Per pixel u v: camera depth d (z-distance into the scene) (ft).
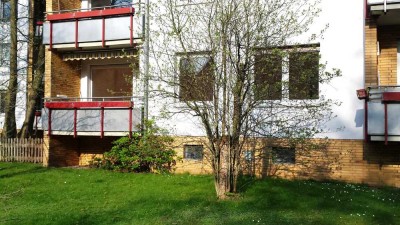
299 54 31.76
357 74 37.58
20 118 61.62
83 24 47.70
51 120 47.73
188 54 32.17
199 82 31.14
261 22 31.35
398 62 40.11
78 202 31.65
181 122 41.60
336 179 37.73
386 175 36.68
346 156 37.60
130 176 40.68
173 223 26.25
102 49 49.39
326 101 35.35
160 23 43.39
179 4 38.78
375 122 34.71
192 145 41.34
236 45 30.25
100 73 54.24
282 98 31.99
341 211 28.27
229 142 31.27
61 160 49.39
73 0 53.42
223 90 30.58
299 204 29.89
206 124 31.12
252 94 30.60
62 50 50.19
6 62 60.64
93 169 45.39
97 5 54.90
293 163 38.60
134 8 45.52
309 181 37.24
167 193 33.63
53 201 32.12
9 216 28.12
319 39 38.29
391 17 37.40
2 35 62.59
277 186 34.65
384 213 27.73
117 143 44.60
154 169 43.01
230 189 31.91
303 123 35.45
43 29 49.44
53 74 49.62
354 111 37.55
